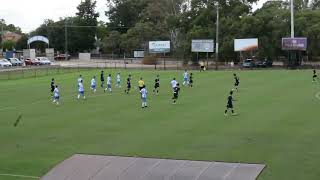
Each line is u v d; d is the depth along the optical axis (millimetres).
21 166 28484
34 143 34000
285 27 107812
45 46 175125
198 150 30531
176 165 27203
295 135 33625
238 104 47594
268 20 110250
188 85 66750
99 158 29109
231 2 119250
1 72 93500
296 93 55344
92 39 169500
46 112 46812
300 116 40312
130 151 30750
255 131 35188
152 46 119000
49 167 28062
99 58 155875
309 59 119562
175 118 41219
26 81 79312
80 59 149500
